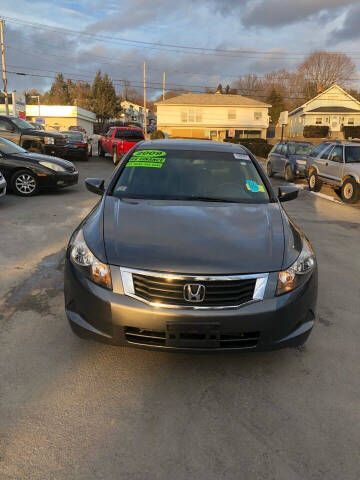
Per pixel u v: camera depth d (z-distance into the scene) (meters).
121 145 17.91
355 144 11.70
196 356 2.94
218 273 2.44
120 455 2.02
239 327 2.43
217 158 4.11
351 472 1.98
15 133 13.49
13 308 3.54
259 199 3.60
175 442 2.12
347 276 4.86
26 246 5.39
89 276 2.57
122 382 2.60
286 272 2.58
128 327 2.49
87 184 3.86
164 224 2.90
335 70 72.75
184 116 46.06
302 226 7.69
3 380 2.55
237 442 2.14
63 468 1.92
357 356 3.05
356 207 10.43
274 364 2.90
